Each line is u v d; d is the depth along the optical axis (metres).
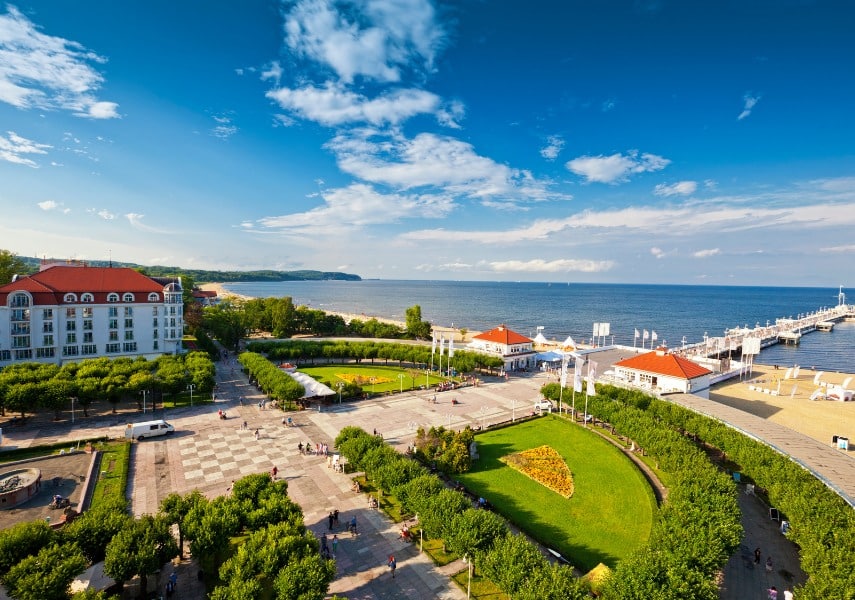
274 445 70.12
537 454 68.38
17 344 102.69
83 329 111.88
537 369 132.75
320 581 32.91
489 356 123.31
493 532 39.78
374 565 42.34
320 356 136.25
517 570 34.78
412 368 132.00
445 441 65.19
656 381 97.88
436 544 45.97
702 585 32.94
